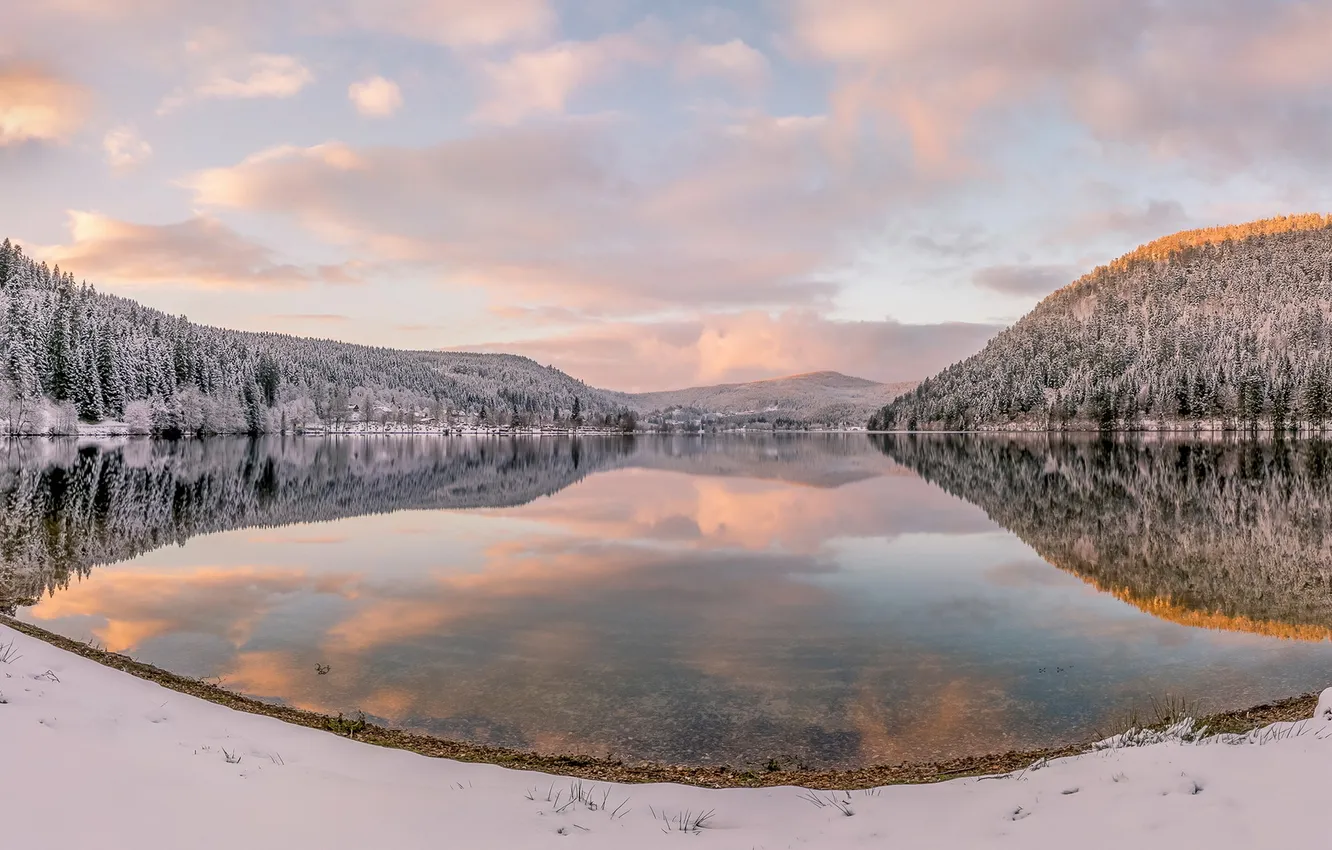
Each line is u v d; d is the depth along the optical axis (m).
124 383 125.19
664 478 66.19
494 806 6.64
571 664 14.55
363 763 8.09
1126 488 49.59
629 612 18.80
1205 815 5.71
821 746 10.67
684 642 16.09
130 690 9.81
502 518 38.12
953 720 11.69
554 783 7.80
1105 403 156.62
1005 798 6.74
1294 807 5.68
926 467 76.31
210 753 7.43
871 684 13.40
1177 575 23.38
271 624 17.47
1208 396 142.38
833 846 5.88
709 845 5.91
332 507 42.41
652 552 27.83
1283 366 142.38
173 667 14.09
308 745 8.52
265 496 47.22
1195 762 6.85
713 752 10.43
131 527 33.28
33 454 78.75
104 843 5.10
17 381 110.06
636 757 10.20
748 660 14.83
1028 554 27.28
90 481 52.28
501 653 15.25
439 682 13.40
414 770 8.02
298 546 29.02
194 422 132.00
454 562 25.69
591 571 24.22
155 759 6.87
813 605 19.62
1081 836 5.65
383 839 5.65
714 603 19.78
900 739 10.93
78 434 114.31
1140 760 7.12
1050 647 15.77
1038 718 11.77
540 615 18.52
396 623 17.64
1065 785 6.83
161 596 20.27
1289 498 42.84
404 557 26.67
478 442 171.50
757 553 27.69
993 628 17.28
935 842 5.86
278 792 6.41
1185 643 15.99
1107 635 16.69
